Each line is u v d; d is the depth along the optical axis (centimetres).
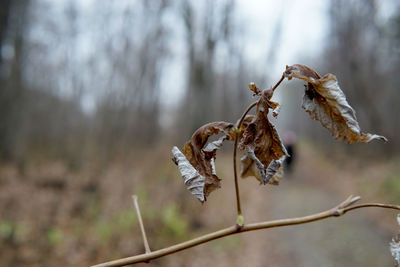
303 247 570
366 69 1562
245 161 120
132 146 1745
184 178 105
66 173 1055
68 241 540
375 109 1538
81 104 1834
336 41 1631
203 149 111
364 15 1466
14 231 522
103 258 484
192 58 1012
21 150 1249
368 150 1638
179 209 689
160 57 1708
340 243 573
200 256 534
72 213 687
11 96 1209
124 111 1598
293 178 1306
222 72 1756
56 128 1762
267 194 1024
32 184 894
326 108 101
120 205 740
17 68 1244
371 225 656
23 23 1270
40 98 1745
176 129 2091
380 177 1021
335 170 1451
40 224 595
